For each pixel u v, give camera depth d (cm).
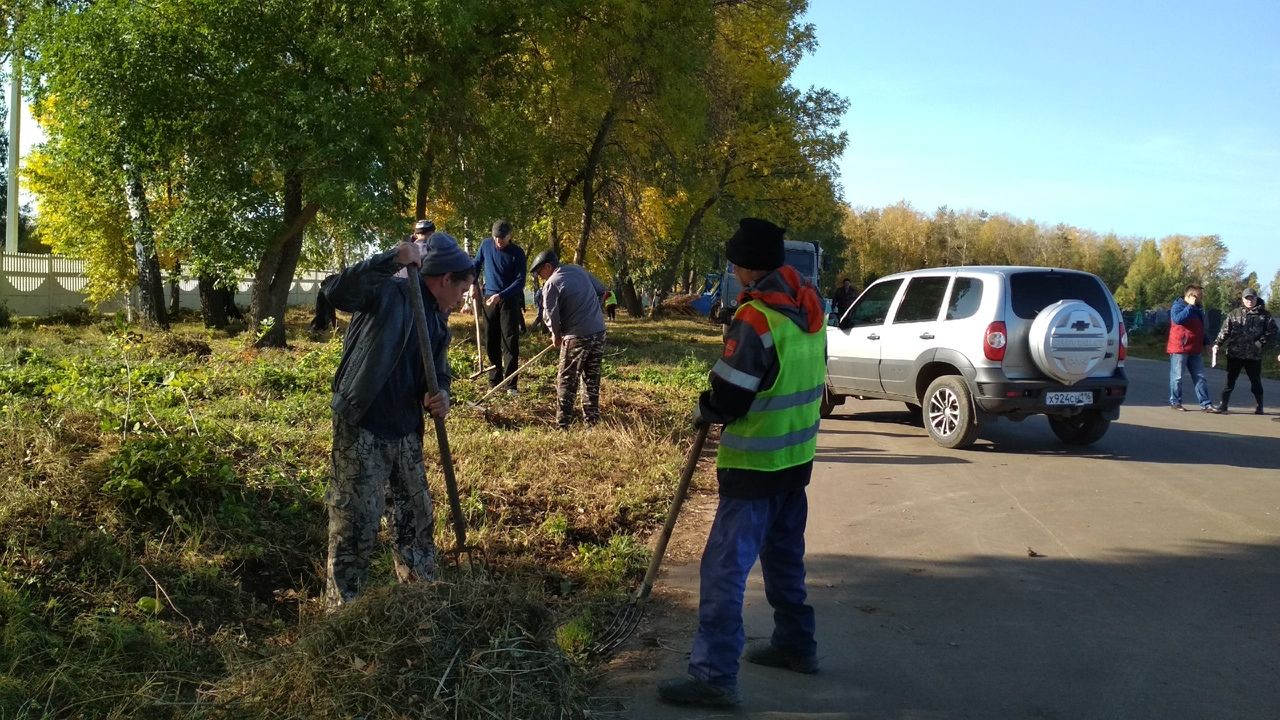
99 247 2269
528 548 567
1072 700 386
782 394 374
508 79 2034
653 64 2161
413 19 1634
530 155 2038
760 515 378
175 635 399
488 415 942
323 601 434
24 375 900
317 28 1641
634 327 3177
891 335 1062
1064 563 575
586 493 685
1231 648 443
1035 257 9550
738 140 3028
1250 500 749
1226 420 1277
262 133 1574
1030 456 938
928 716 371
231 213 1652
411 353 417
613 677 403
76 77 1562
